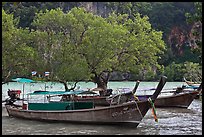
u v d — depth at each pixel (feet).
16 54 180.65
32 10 451.94
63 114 117.50
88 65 184.96
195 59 619.26
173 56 628.69
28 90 289.53
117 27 192.54
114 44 182.29
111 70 191.31
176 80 506.48
